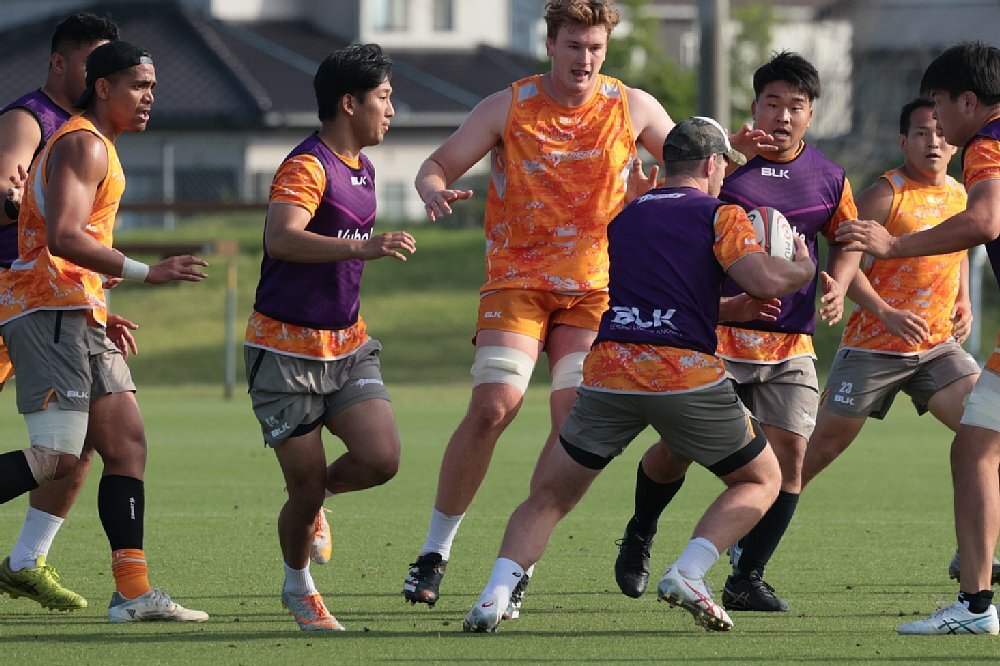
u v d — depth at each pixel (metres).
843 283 26.23
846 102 132.88
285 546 23.14
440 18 155.62
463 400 77.06
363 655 20.75
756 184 25.83
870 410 30.09
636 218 22.08
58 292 23.42
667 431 21.78
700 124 22.64
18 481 23.09
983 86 23.12
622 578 25.61
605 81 25.64
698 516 37.28
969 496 22.44
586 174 25.25
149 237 111.25
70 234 22.77
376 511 38.06
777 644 21.64
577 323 25.41
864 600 25.89
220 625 23.36
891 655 20.78
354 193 23.09
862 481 45.50
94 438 24.27
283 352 22.83
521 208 25.25
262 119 128.75
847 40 150.75
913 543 32.84
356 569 29.11
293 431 22.84
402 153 136.00
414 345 96.00
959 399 29.86
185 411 70.31
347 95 22.98
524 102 25.34
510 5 173.00
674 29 180.62
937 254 23.22
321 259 21.94
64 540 32.53
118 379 24.34
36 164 23.61
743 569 24.94
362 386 23.36
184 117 128.12
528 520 22.41
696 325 21.56
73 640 21.97
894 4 157.38
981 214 22.77
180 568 29.00
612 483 44.81
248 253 109.19
